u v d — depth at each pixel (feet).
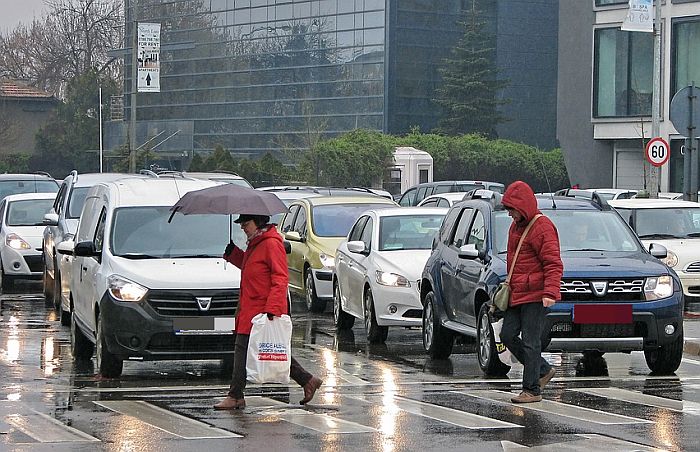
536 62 390.21
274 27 400.47
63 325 95.50
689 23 226.17
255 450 46.21
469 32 369.09
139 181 75.56
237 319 56.65
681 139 227.20
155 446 47.06
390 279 84.58
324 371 71.36
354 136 315.78
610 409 56.29
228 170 327.47
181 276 66.28
